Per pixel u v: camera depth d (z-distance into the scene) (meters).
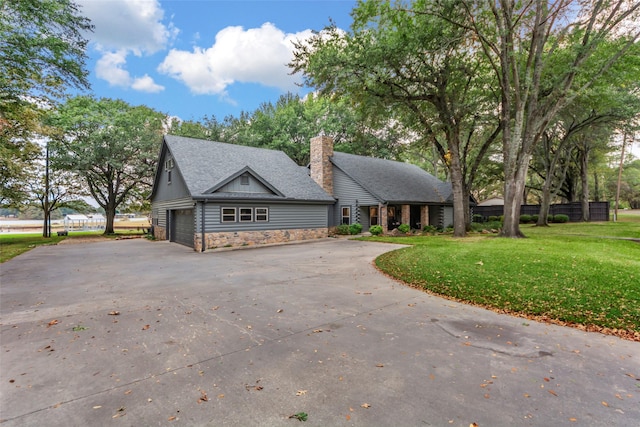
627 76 13.86
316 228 18.44
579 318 4.88
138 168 25.09
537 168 29.39
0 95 13.37
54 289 6.98
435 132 15.87
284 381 3.10
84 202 27.97
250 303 5.80
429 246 11.28
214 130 31.31
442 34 13.12
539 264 7.46
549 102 12.84
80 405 2.73
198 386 3.02
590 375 3.22
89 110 23.97
